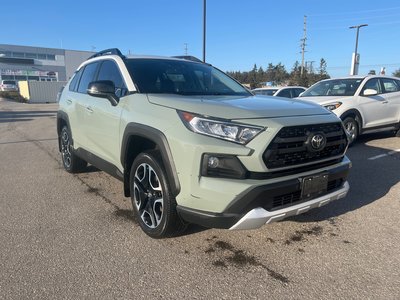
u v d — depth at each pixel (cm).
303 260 314
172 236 347
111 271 297
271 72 7400
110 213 423
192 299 261
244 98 371
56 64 9119
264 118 292
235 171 281
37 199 476
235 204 280
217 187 281
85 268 302
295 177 302
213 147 283
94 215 418
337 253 326
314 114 323
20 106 3538
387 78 903
